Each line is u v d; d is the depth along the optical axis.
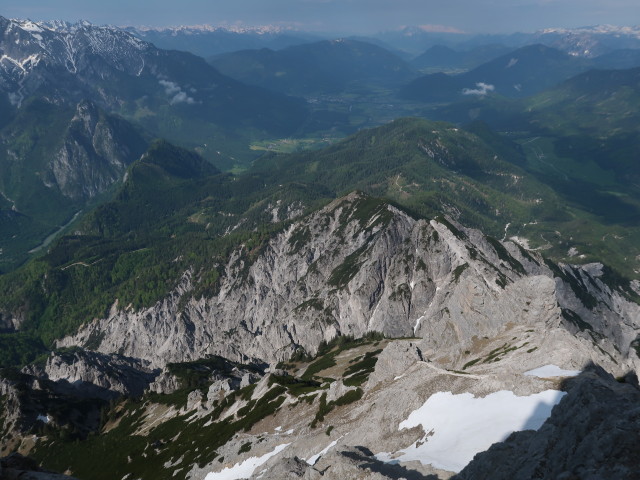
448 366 133.12
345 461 67.88
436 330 170.38
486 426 67.06
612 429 40.66
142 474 163.25
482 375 82.50
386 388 109.38
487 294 160.62
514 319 148.50
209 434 156.38
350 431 95.19
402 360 117.62
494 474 48.81
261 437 125.00
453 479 54.47
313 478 65.75
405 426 80.69
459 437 67.88
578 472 39.59
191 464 140.75
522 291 153.88
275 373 180.50
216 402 186.50
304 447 100.44
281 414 136.88
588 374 73.69
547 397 68.62
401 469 61.88
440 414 77.44
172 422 199.88
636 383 86.56
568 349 92.12
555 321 144.62
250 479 91.50
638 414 41.34
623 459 37.56
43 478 55.25
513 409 69.31
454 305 168.62
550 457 44.72
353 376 160.88
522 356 99.56
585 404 47.16
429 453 66.81
